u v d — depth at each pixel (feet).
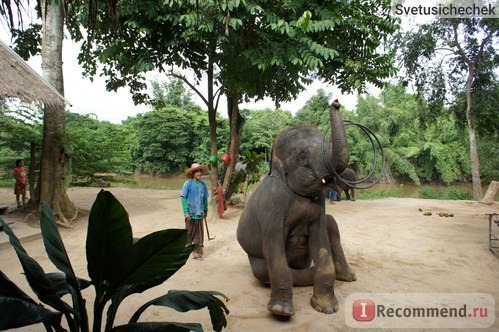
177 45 30.07
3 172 55.52
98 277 8.00
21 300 7.16
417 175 109.19
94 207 7.46
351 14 28.89
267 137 108.47
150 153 113.19
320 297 13.01
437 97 54.80
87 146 37.60
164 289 15.01
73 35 30.50
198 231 19.20
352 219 31.27
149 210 34.12
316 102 113.09
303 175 12.59
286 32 24.54
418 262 18.98
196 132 113.50
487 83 51.08
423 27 51.31
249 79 29.86
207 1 22.88
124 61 29.60
